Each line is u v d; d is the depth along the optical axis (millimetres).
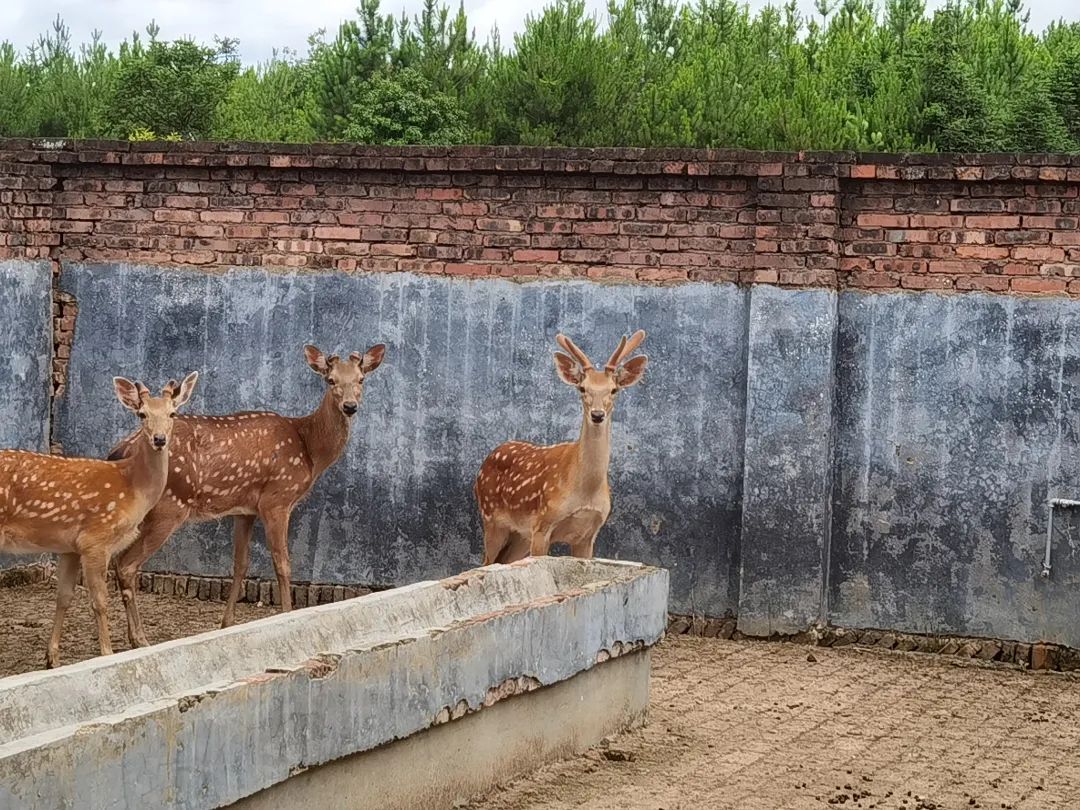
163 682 4445
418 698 4531
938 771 5465
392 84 16312
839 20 19484
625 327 7879
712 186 7766
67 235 8500
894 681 6898
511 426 8023
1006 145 15625
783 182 7578
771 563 7605
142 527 6969
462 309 8062
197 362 8375
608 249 7910
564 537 7273
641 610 5855
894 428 7547
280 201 8258
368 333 8172
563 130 15805
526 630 5078
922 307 7504
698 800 4984
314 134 17344
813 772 5383
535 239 7984
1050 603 7312
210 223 8344
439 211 8086
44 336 8445
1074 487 7281
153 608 8102
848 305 7609
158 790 3621
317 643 5047
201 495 7105
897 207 7547
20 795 3250
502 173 7965
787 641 7617
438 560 8125
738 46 17859
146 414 6344
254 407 8312
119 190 8430
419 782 4621
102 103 18094
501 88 16281
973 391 7430
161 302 8406
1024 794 5215
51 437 8539
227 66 18609
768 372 7605
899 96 15977
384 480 8180
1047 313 7316
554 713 5344
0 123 17469
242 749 3867
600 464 6961
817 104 15414
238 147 8188
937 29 17875
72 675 4168
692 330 7797
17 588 8430
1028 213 7367
